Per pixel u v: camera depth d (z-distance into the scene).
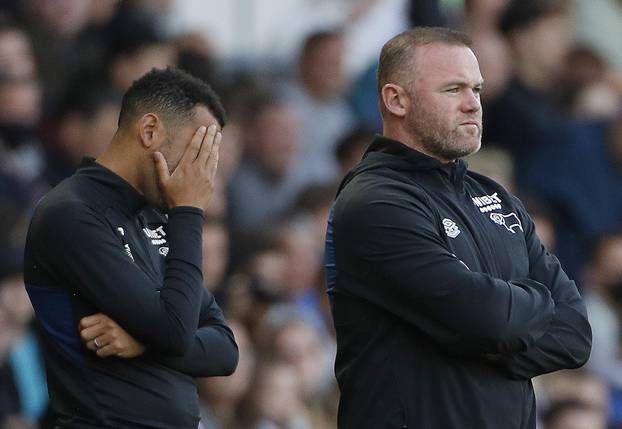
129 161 18.70
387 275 18.27
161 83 18.86
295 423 29.70
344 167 35.84
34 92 32.31
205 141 18.66
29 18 34.56
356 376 18.61
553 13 40.53
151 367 18.27
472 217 19.02
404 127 19.09
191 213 18.41
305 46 38.62
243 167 35.50
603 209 38.47
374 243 18.34
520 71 39.78
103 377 18.09
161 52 33.69
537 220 36.28
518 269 19.11
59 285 18.16
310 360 30.53
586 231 38.25
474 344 18.03
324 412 31.20
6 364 27.83
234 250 32.81
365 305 18.55
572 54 41.69
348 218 18.59
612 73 43.66
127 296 17.77
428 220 18.47
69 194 18.25
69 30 34.66
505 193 19.81
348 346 18.77
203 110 18.86
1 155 30.91
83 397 18.11
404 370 18.28
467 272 18.14
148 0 36.34
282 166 36.03
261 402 28.98
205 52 36.56
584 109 40.69
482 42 38.66
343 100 38.97
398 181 18.70
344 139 36.00
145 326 17.75
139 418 18.11
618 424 35.03
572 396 32.38
